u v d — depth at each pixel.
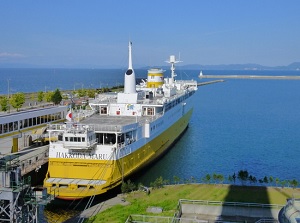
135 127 56.56
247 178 53.91
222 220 41.50
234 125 122.69
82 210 48.09
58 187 49.00
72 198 47.97
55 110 79.75
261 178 64.56
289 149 87.12
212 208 43.44
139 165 58.81
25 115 69.94
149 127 61.72
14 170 32.03
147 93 77.31
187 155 80.81
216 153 83.12
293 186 50.69
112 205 45.44
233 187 50.34
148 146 63.94
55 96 114.00
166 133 77.94
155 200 46.53
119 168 51.16
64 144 49.25
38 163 56.12
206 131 111.12
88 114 69.06
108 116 68.19
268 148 88.19
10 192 30.48
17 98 98.12
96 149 50.09
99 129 51.97
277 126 119.94
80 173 50.66
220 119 136.75
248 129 114.50
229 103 193.50
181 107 98.00
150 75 101.31
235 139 98.94
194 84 129.50
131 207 44.31
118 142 54.31
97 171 50.19
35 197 33.94
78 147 48.88
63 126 53.06
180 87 113.62
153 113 69.81
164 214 42.06
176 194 48.31
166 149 81.25
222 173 67.62
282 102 197.25
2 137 64.62
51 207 49.00
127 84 71.06
